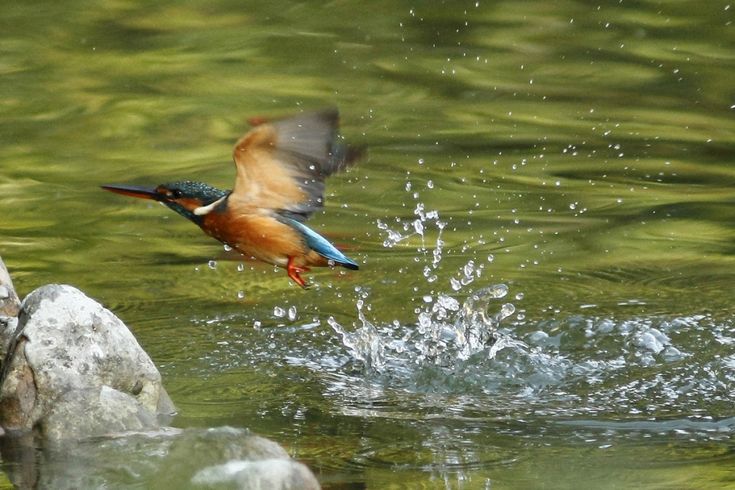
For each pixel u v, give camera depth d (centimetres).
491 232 1284
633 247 1234
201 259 1234
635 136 1564
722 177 1441
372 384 920
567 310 1065
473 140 1556
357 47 1911
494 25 1997
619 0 2092
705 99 1691
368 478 724
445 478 724
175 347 991
